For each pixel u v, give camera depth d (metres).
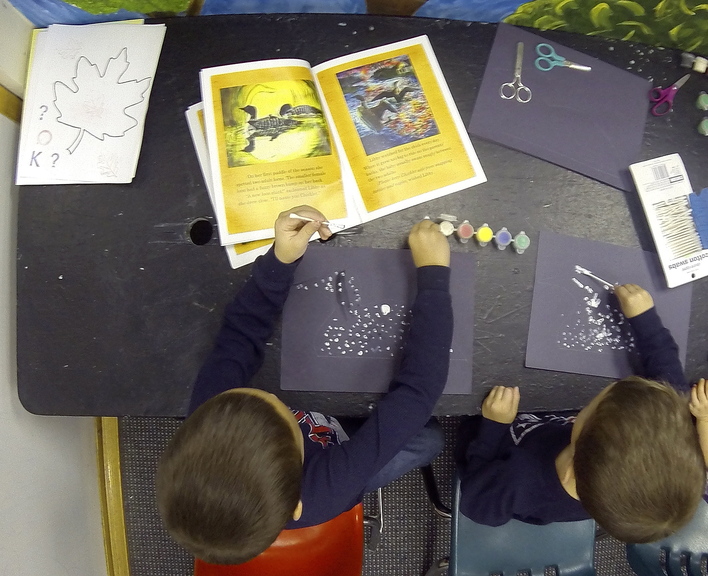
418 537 1.28
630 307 0.76
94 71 0.77
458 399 0.76
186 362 0.75
